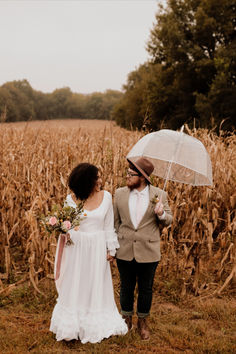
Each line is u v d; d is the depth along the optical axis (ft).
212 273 17.02
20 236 19.03
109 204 11.51
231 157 21.11
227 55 84.48
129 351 11.05
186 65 96.37
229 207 20.02
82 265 11.14
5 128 33.88
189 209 17.94
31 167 20.36
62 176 19.42
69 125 41.04
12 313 13.15
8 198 18.29
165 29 96.48
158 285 15.70
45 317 12.89
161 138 12.31
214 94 82.48
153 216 11.32
